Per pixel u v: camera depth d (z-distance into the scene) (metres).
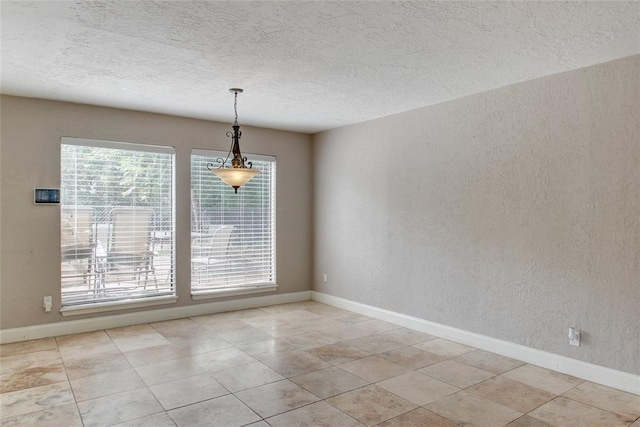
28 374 3.38
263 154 5.84
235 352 3.94
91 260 4.63
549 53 3.03
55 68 3.40
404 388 3.16
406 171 4.81
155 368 3.52
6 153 4.18
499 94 3.89
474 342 4.11
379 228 5.16
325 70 3.43
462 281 4.22
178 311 5.18
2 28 2.65
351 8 2.37
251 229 5.79
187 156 5.21
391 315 5.00
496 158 3.92
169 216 5.14
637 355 3.05
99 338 4.34
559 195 3.47
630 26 2.57
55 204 4.41
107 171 4.71
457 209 4.27
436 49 2.97
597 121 3.24
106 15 2.47
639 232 3.03
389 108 4.68
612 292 3.17
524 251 3.71
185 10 2.41
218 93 4.11
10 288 4.20
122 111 4.76
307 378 3.34
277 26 2.62
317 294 6.20
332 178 5.90
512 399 2.98
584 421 2.67
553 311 3.51
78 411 2.77
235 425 2.61
